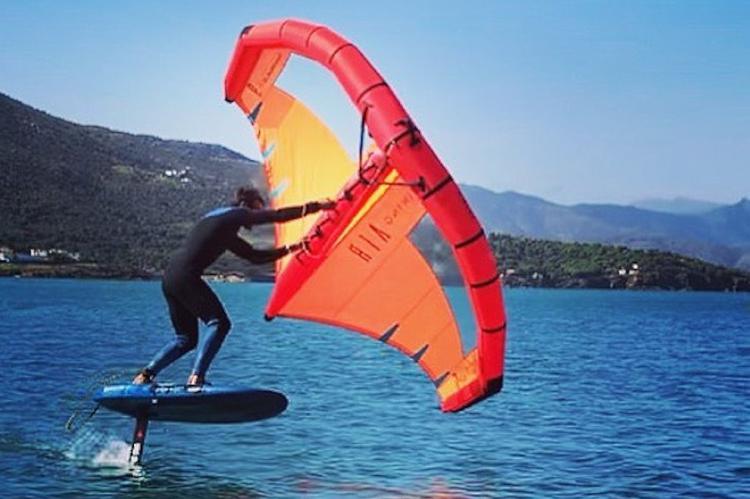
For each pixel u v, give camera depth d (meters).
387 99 9.86
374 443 16.89
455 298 37.75
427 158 9.76
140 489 12.86
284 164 12.36
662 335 60.88
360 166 10.65
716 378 31.45
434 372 11.68
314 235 11.34
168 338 42.31
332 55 10.22
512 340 51.66
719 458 16.27
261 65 12.11
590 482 14.21
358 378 28.38
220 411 11.51
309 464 14.91
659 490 13.80
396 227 11.30
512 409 22.08
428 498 12.98
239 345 41.59
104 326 50.44
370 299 11.73
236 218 11.30
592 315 93.56
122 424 17.80
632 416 21.39
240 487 13.24
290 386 25.89
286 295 11.80
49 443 15.66
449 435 18.03
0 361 29.03
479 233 9.97
